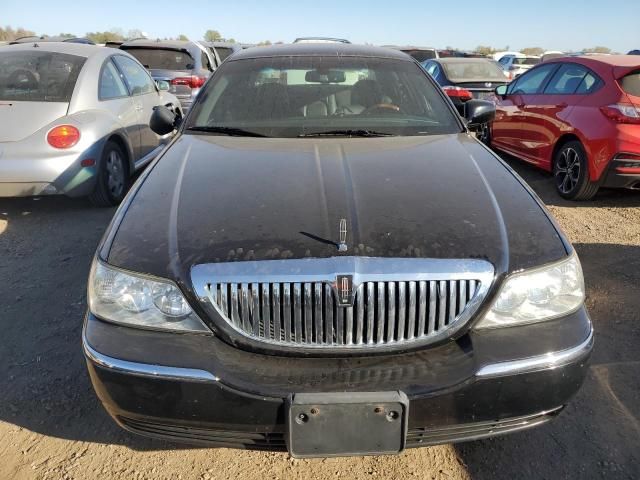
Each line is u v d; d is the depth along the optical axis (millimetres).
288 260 1904
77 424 2496
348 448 1835
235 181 2457
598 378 2762
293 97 3457
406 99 3494
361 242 1966
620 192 6004
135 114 5969
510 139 7039
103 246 2117
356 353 1902
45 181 4770
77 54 5484
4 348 3061
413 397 1792
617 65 5344
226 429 1878
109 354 1889
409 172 2535
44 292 3707
